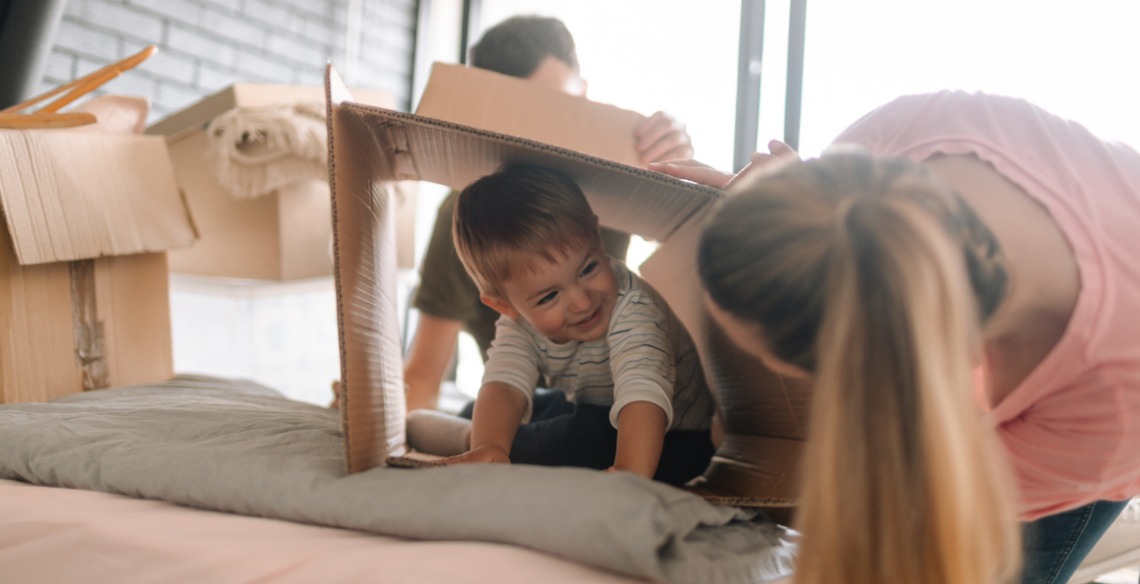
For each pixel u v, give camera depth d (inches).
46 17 62.9
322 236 70.7
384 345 36.4
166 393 44.3
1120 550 41.2
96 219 46.0
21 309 43.0
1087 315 23.3
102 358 47.5
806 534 19.2
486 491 23.2
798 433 33.4
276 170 66.6
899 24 75.6
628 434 31.8
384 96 66.6
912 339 18.0
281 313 95.3
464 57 120.7
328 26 108.0
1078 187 24.5
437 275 62.6
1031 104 26.8
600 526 21.1
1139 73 63.3
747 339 21.7
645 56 96.0
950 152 25.5
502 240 32.6
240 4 98.3
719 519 24.3
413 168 37.9
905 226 18.6
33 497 27.9
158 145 51.8
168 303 52.2
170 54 91.7
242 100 68.5
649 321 34.9
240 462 27.1
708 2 91.4
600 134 48.3
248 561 22.6
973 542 18.1
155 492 27.8
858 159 20.9
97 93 84.8
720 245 20.8
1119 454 25.7
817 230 19.3
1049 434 26.0
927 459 17.9
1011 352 25.6
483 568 21.3
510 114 47.9
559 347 37.2
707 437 40.8
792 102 82.1
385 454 31.3
